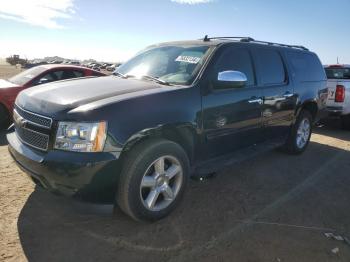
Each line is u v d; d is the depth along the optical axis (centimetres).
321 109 670
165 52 466
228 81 400
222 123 419
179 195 374
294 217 384
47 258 291
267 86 500
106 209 321
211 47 436
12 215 358
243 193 444
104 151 308
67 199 356
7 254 293
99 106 313
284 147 618
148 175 347
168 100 356
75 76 871
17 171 480
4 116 748
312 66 642
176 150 360
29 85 787
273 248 321
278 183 486
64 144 306
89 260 292
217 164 425
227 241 329
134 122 323
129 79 417
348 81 880
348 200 438
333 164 588
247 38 503
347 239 341
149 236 332
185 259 299
